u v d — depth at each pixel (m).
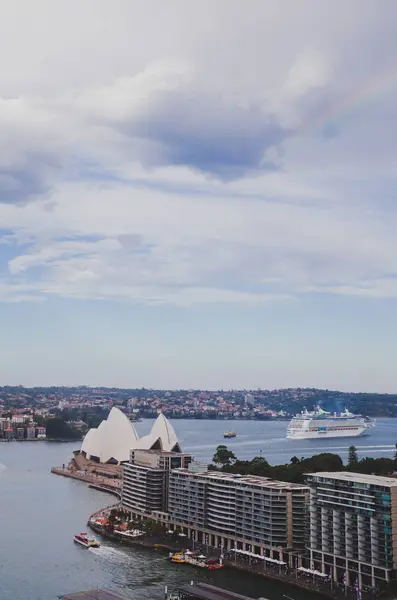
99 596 196.12
